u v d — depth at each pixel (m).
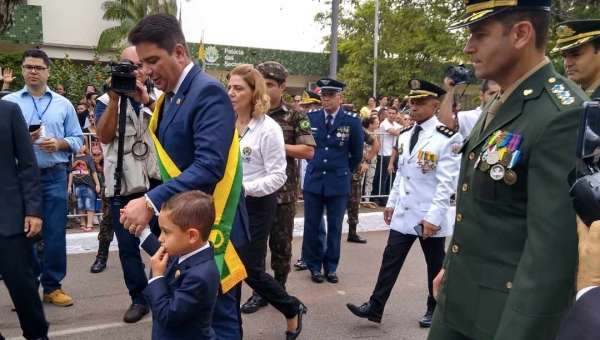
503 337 1.57
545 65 1.72
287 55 26.14
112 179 3.72
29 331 3.18
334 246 5.08
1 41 17.36
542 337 1.51
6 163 3.01
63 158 4.14
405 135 4.05
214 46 23.88
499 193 1.74
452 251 1.96
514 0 1.64
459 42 14.41
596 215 1.10
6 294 4.48
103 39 18.62
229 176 2.45
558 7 8.68
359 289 4.91
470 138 1.96
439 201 3.67
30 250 3.12
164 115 2.46
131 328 3.85
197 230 2.16
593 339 0.96
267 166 3.42
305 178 5.07
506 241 1.74
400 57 18.83
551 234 1.51
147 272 5.02
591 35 3.19
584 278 1.10
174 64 2.38
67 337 3.67
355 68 20.89
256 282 3.36
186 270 2.19
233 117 2.43
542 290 1.50
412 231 3.77
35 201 3.07
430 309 4.03
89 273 5.08
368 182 8.05
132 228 2.24
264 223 3.34
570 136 1.53
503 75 1.77
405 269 5.61
